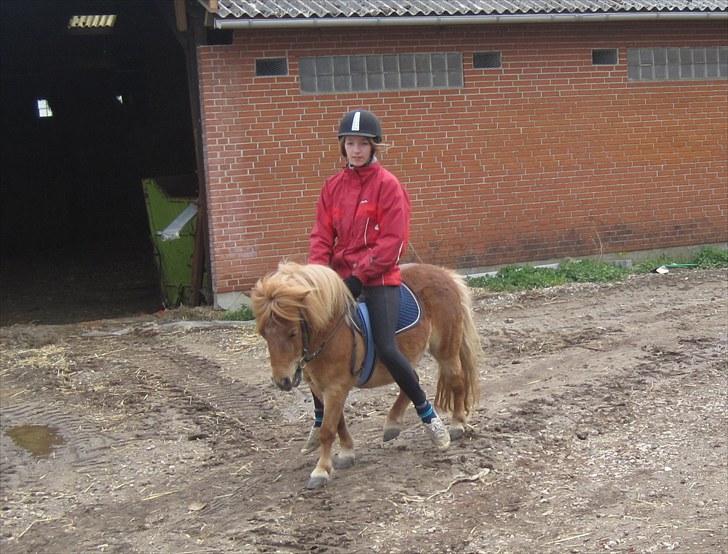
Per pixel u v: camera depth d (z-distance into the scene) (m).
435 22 11.75
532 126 12.99
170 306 13.14
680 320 10.19
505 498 5.57
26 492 6.08
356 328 5.59
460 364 6.46
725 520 5.13
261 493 5.78
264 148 11.48
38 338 10.20
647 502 5.45
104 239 24.91
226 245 11.46
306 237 11.75
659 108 13.82
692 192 14.23
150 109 24.33
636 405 7.24
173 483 6.11
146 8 18.31
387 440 6.35
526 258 13.21
